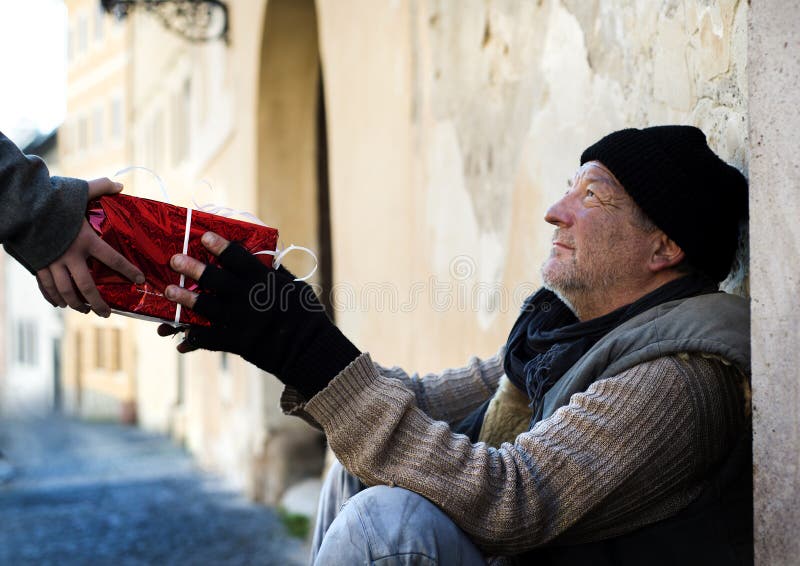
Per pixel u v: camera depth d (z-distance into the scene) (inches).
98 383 697.0
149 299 46.0
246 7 255.8
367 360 45.8
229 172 296.8
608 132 71.4
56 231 44.3
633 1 66.9
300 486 231.8
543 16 84.8
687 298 48.4
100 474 346.0
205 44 342.0
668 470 43.8
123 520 231.3
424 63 123.1
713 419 44.1
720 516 44.8
